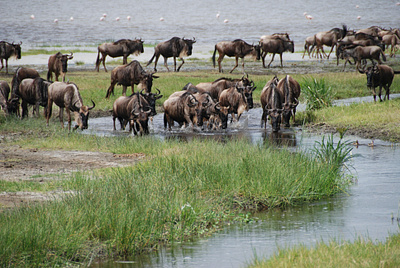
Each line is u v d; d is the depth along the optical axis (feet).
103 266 89.45
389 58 574.15
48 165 159.02
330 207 122.72
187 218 110.32
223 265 87.71
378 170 155.12
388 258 78.69
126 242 96.12
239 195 130.21
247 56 465.88
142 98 224.12
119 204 107.86
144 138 199.11
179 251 96.27
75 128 230.27
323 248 85.40
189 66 521.65
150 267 88.58
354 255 80.74
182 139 212.23
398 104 256.73
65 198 114.73
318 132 225.35
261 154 153.07
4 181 135.23
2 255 84.89
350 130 221.25
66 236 93.35
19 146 190.90
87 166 157.89
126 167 151.33
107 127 246.88
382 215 113.80
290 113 238.07
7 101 253.03
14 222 95.86
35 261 86.53
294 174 138.31
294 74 430.20
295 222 111.86
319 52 609.42
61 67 343.67
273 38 497.46
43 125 239.50
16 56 442.50
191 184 129.08
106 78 405.80
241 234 104.99
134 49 481.46
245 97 244.63
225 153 159.94
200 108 230.27
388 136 206.69
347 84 361.92
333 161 150.00
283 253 85.25
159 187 123.95
